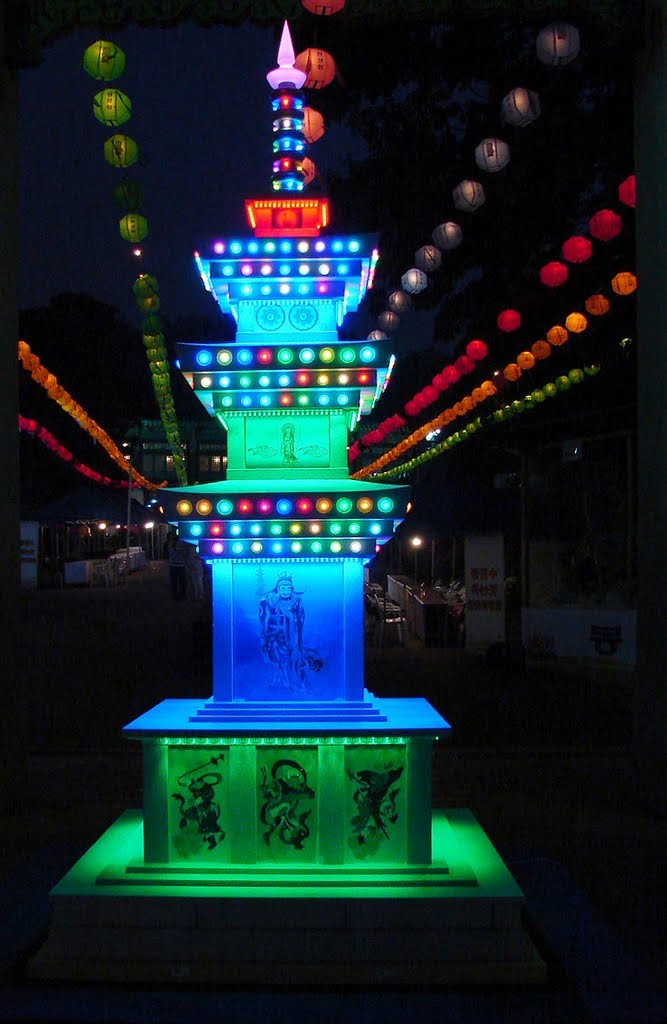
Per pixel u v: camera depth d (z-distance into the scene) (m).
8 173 6.80
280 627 4.43
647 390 6.72
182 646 16.94
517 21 10.88
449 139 12.80
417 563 24.25
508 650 12.79
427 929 3.86
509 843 5.79
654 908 4.76
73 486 36.56
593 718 9.88
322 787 4.19
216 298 4.74
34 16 6.43
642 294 6.80
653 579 6.59
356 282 4.54
